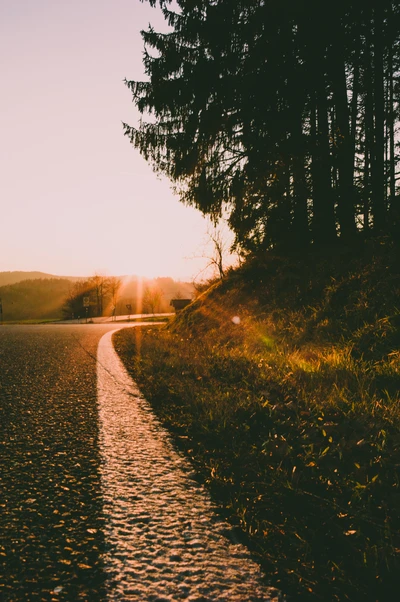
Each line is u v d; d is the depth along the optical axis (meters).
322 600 1.56
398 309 6.93
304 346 7.55
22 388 5.61
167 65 13.75
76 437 3.55
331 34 11.73
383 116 12.34
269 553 1.87
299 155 12.16
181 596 1.56
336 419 3.68
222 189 13.89
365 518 2.16
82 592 1.58
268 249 12.94
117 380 6.24
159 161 14.40
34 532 2.01
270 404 4.29
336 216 11.85
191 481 2.66
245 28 12.76
